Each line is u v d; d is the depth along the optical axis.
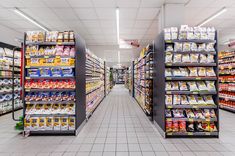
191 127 3.29
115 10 5.38
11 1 4.74
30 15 5.86
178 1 4.76
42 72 3.47
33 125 3.42
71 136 3.39
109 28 7.44
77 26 7.16
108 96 11.10
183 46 3.31
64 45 3.56
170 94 3.32
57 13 5.65
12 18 6.15
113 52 12.60
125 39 9.53
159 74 3.67
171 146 2.90
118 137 3.33
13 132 3.64
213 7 5.26
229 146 2.90
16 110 6.20
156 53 3.96
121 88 19.86
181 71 3.34
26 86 3.46
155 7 5.13
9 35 7.41
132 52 11.72
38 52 3.47
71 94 3.47
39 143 3.04
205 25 7.20
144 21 6.44
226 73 6.07
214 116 3.29
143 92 5.95
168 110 3.34
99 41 10.02
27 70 3.50
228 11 5.57
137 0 4.66
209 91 3.27
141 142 3.08
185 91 3.27
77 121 3.53
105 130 3.78
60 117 3.44
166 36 3.31
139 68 7.29
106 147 2.86
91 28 7.44
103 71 9.87
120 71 33.28
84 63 4.26
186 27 3.34
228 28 7.63
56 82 3.45
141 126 4.10
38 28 7.45
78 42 3.67
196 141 3.12
